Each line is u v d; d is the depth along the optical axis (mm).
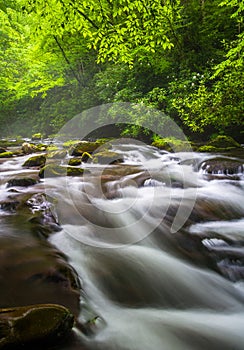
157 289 2689
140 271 2826
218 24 11625
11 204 3973
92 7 5766
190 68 11703
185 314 2475
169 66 11844
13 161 8070
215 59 11156
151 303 2508
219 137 8859
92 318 2070
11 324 1601
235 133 10016
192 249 3416
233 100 8547
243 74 8227
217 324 2363
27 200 4164
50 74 17672
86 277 2568
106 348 1855
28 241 2941
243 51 8086
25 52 16891
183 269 3051
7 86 18562
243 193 5082
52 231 3297
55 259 2604
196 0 11789
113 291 2512
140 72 12492
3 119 22438
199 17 11797
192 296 2746
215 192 5035
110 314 2238
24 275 2340
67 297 2203
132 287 2613
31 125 21562
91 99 15508
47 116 19781
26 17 15688
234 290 2957
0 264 2443
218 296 2816
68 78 17688
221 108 8602
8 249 2697
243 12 11000
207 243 3512
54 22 6418
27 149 9719
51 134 18797
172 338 2086
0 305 2035
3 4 16094
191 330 2211
